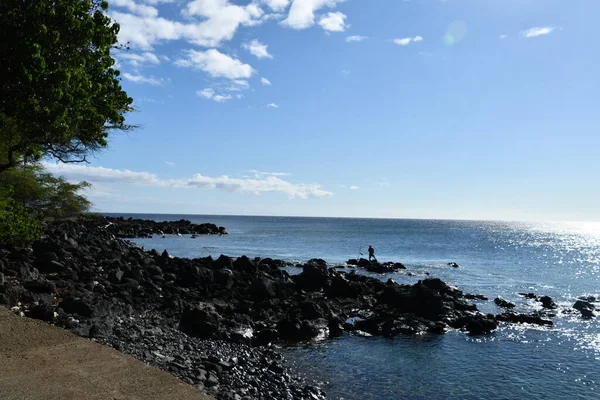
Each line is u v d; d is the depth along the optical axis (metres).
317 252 66.62
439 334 21.08
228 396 10.46
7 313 9.94
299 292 27.91
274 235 110.88
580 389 14.48
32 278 18.17
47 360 7.69
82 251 30.42
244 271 31.95
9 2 14.84
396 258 61.44
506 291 34.97
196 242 79.88
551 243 113.00
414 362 16.70
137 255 34.22
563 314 26.38
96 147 19.42
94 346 8.52
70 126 15.84
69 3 16.33
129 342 12.98
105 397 6.48
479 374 15.66
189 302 22.33
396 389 13.94
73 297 15.32
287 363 15.79
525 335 21.19
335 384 14.05
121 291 20.58
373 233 131.38
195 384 10.52
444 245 88.06
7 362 7.46
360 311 24.69
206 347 15.12
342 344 18.80
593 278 43.56
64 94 14.69
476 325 21.77
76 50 16.45
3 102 14.92
